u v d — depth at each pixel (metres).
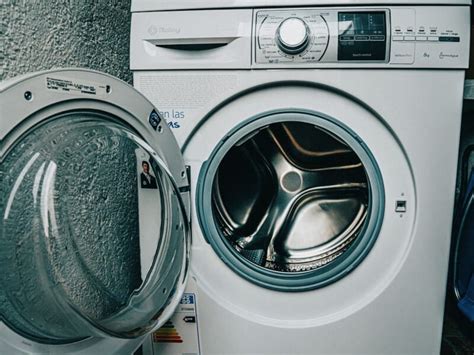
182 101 0.85
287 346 0.88
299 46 0.80
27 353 0.53
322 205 0.98
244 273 0.88
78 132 0.60
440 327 0.85
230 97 0.85
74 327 0.57
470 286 0.99
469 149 1.11
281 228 0.99
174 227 0.78
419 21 0.79
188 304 0.89
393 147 0.83
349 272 0.86
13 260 0.51
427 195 0.82
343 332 0.87
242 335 0.89
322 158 0.97
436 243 0.83
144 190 0.82
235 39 0.83
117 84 0.66
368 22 0.80
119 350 0.67
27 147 0.53
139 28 0.85
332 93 0.84
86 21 0.88
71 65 0.83
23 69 0.69
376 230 0.84
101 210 0.84
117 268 0.92
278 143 0.97
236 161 0.96
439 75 0.80
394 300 0.85
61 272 0.63
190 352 0.91
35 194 0.55
